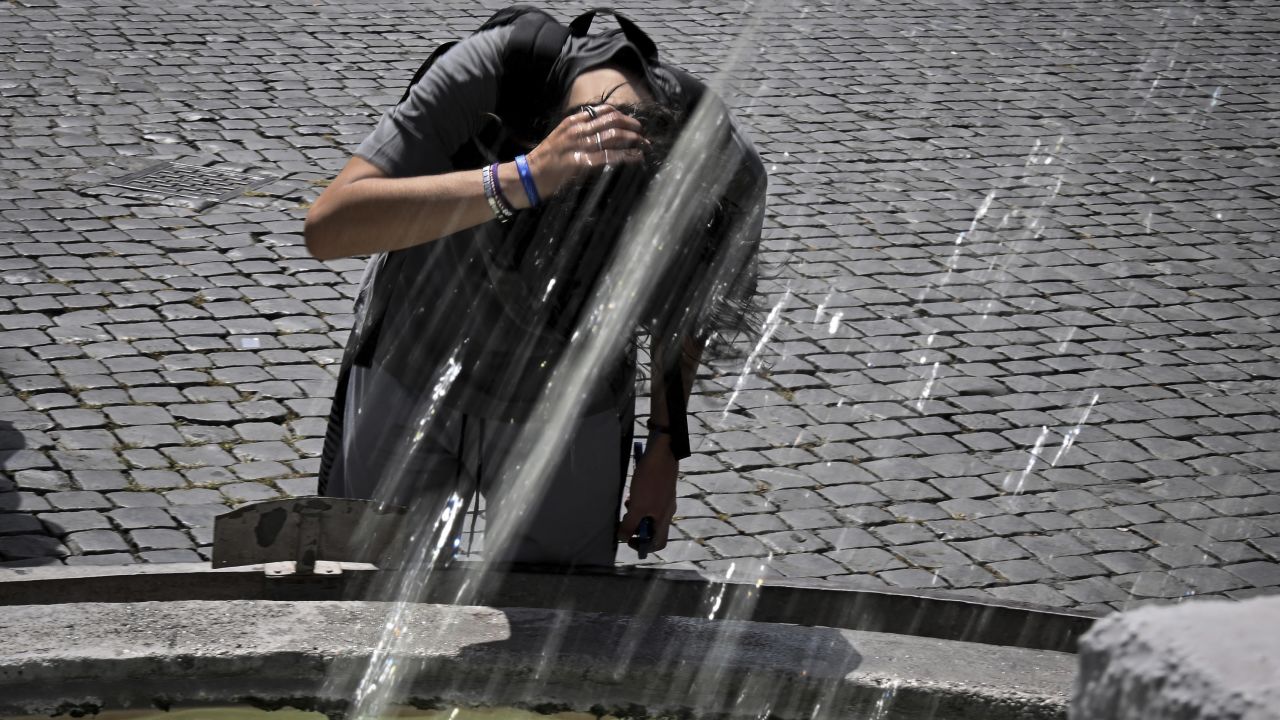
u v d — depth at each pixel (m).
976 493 4.58
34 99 7.31
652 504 2.57
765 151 7.48
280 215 6.29
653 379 2.53
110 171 6.56
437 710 2.03
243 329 5.27
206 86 7.71
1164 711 0.94
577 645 2.06
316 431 4.65
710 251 2.30
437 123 2.16
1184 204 7.27
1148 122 8.41
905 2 10.42
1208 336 5.88
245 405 4.76
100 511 4.09
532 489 2.43
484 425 2.41
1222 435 5.08
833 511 4.41
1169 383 5.44
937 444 4.86
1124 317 5.98
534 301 2.29
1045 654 2.15
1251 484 4.77
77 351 5.00
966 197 7.12
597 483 2.45
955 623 2.36
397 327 2.39
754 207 2.31
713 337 2.41
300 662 1.99
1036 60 9.38
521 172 2.04
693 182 2.19
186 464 4.39
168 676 1.97
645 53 2.21
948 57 9.28
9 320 5.16
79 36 8.30
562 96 2.16
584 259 2.24
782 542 4.22
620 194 2.16
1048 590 4.09
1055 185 7.36
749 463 4.63
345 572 2.30
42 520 4.02
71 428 4.52
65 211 6.12
